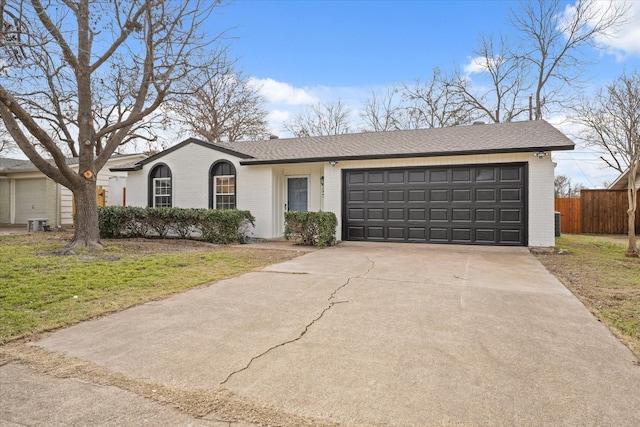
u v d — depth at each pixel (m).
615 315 4.13
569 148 8.76
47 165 8.59
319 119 30.25
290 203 12.89
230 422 2.22
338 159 10.84
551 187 9.18
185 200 13.26
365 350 3.24
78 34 8.97
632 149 8.81
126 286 5.48
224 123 26.58
